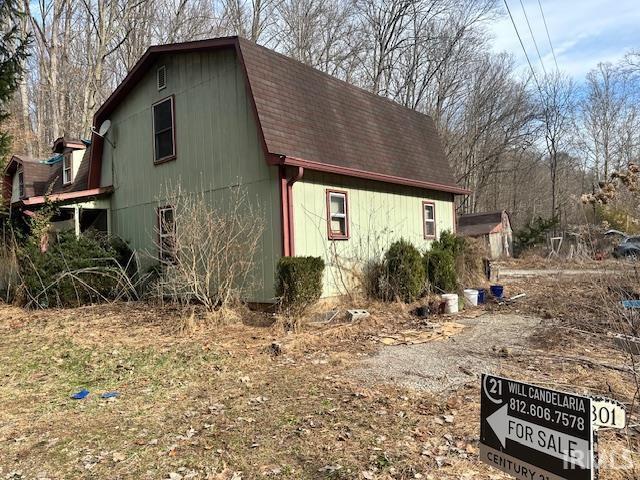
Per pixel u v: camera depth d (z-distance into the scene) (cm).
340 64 2828
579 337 660
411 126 1495
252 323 838
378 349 660
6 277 1202
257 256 945
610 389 422
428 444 356
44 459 358
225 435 388
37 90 2655
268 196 921
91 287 1091
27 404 481
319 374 547
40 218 1172
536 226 3062
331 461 336
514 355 596
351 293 1034
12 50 1176
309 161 906
